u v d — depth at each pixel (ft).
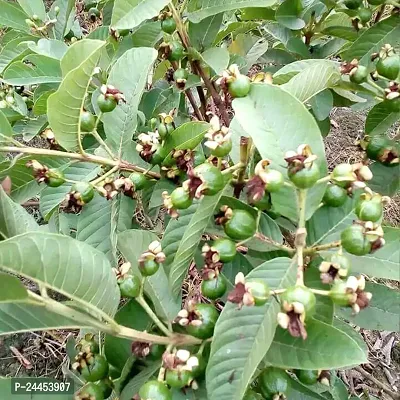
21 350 2.68
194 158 1.32
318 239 1.10
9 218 1.04
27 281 2.39
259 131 1.05
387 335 2.80
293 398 1.26
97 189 1.37
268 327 0.94
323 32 1.90
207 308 1.06
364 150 1.46
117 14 1.52
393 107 1.38
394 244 1.03
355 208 1.00
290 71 1.46
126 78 1.46
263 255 1.19
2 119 1.40
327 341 0.93
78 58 1.16
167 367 1.00
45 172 1.34
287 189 1.02
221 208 1.07
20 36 2.35
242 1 1.62
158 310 1.20
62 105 1.22
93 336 1.24
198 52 1.73
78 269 0.95
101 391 1.14
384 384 2.47
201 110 2.11
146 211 1.61
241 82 1.07
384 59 1.36
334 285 0.91
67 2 2.21
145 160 1.36
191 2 1.68
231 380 0.94
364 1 1.91
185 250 1.11
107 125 1.45
